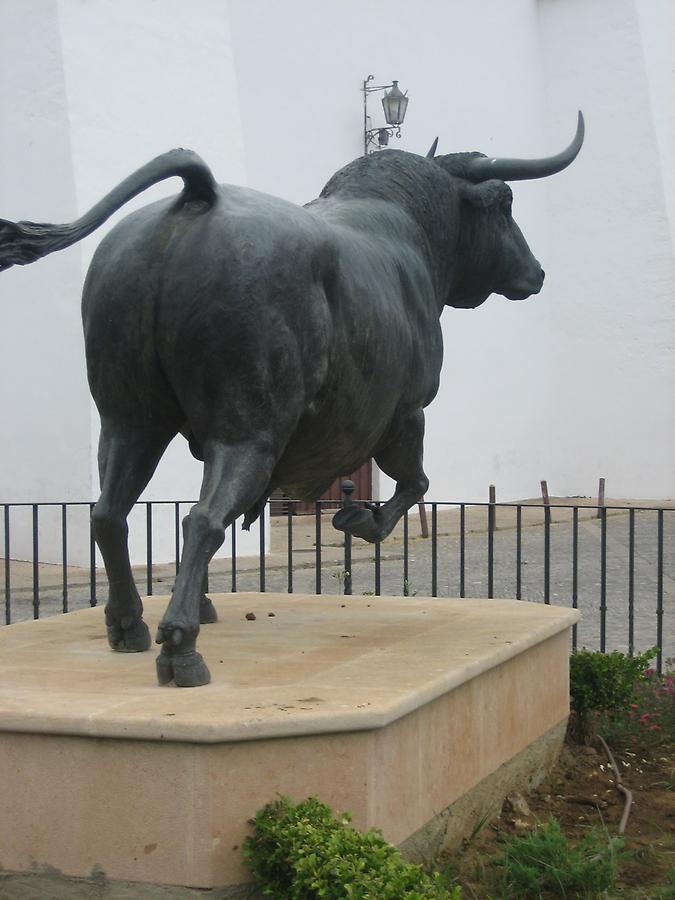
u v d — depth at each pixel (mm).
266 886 3170
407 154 5031
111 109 12172
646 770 5207
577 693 5531
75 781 3271
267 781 3258
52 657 4242
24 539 12789
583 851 3963
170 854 3199
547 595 6238
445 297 5191
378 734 3439
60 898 3285
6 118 12469
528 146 21438
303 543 14539
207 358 3689
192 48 12859
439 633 4742
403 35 18516
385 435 4816
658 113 21375
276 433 3801
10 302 12859
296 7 16906
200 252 3697
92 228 3625
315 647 4410
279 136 16750
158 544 12477
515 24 21016
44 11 11992
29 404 12688
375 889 2945
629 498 21750
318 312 3889
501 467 20859
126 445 4074
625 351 21734
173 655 3664
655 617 9273
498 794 4469
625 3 21297
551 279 22344
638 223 21516
